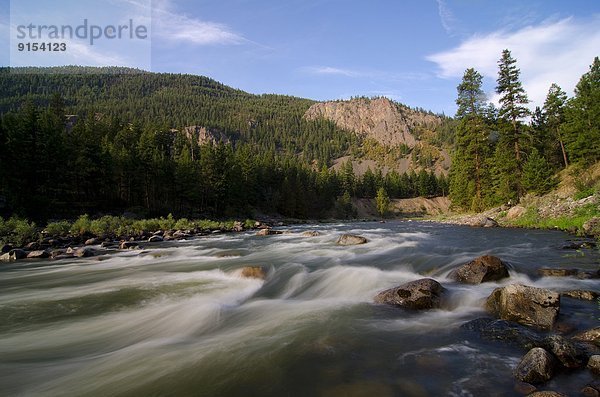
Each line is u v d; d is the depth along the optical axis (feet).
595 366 15.74
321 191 356.79
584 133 121.60
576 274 32.09
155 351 20.36
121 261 53.93
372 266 40.65
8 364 19.19
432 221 154.61
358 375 16.52
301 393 15.15
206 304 28.99
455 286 31.04
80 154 164.45
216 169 223.30
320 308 27.68
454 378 15.92
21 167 136.26
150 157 195.83
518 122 127.75
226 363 18.37
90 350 21.06
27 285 38.42
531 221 86.74
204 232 114.83
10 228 87.40
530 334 19.71
